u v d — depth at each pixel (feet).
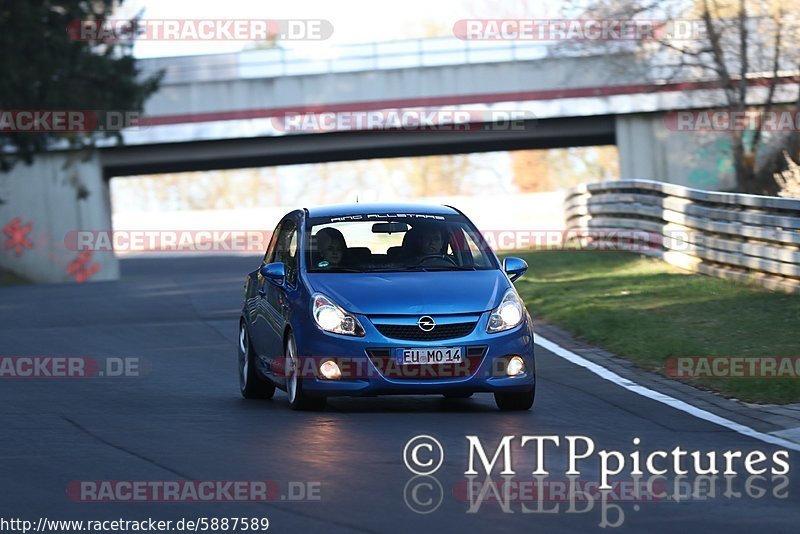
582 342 177.58
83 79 437.17
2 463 95.30
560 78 465.06
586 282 245.24
